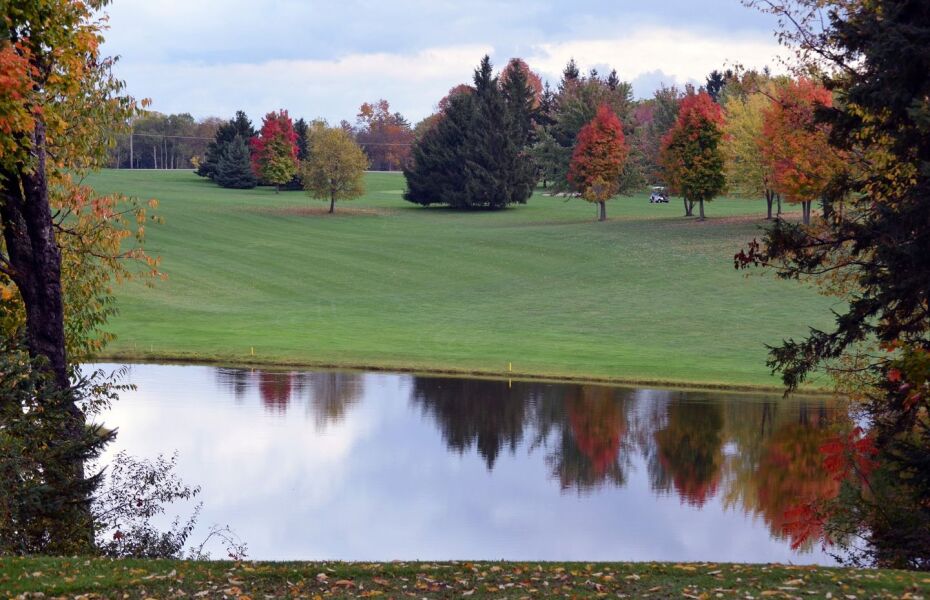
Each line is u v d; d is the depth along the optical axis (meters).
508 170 125.75
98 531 18.52
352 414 40.53
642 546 24.77
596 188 110.00
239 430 37.28
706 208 123.88
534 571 13.45
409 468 32.69
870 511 19.75
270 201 130.88
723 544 25.03
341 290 78.56
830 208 21.84
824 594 12.11
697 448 35.47
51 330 21.31
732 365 51.72
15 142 18.95
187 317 67.12
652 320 65.06
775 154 65.81
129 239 95.44
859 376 24.36
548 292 76.00
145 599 12.03
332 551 23.98
